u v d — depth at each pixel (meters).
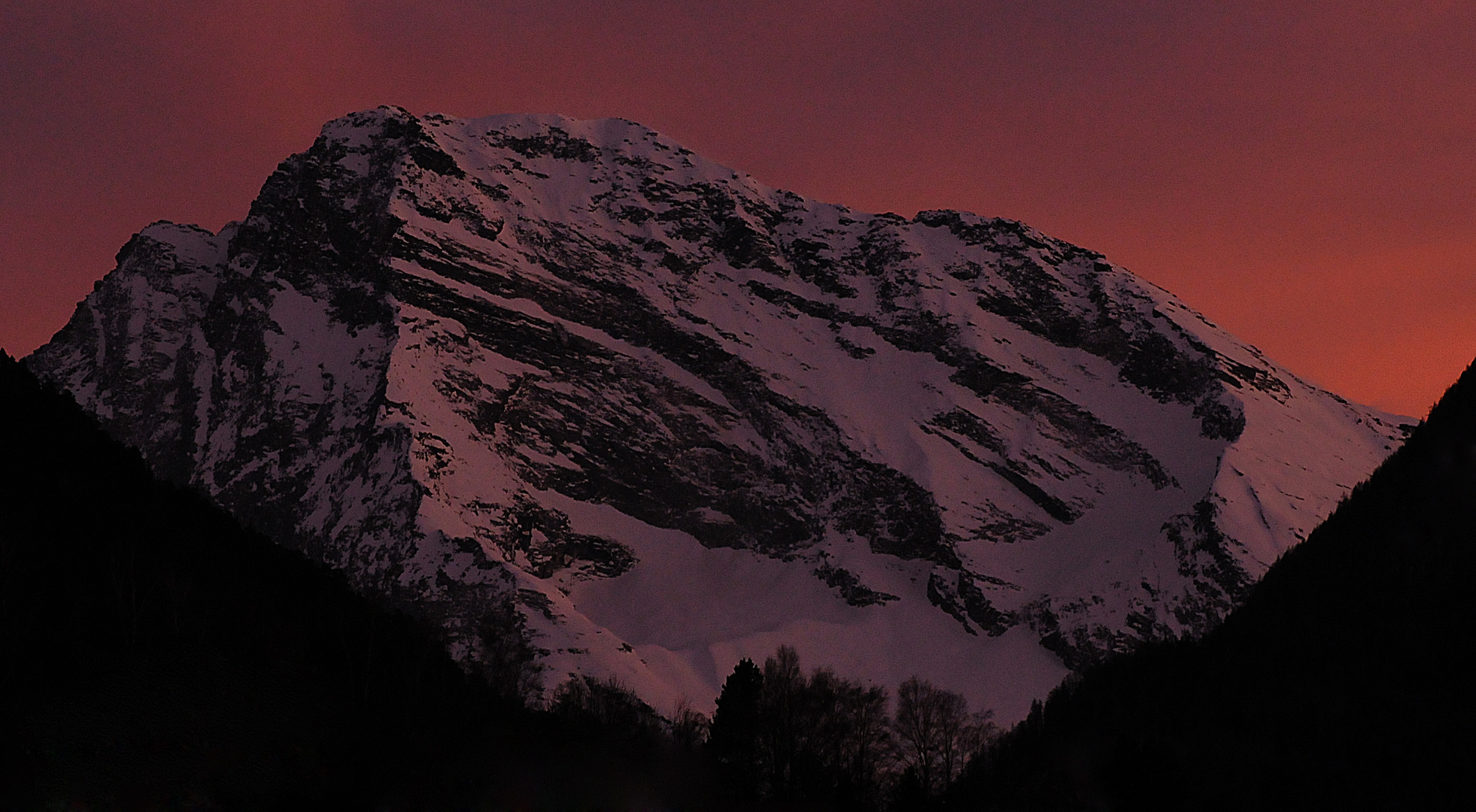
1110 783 180.25
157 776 171.38
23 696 175.12
